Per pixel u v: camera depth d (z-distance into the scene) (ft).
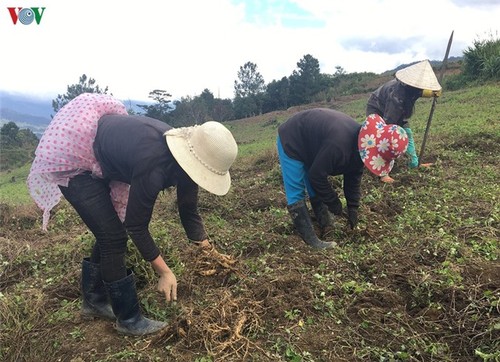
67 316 11.41
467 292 10.55
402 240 13.91
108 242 9.81
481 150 24.41
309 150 13.71
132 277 10.25
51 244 17.34
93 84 169.37
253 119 109.60
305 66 133.08
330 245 14.07
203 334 9.78
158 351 9.77
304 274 12.23
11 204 23.72
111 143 9.21
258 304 10.86
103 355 9.84
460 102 45.06
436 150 24.56
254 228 16.99
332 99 107.55
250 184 24.66
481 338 9.29
